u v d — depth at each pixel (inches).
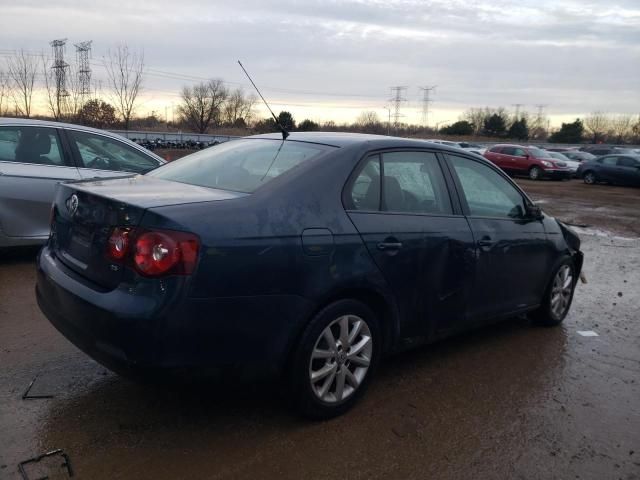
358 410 134.2
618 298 253.0
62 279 120.6
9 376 141.1
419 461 115.7
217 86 2330.2
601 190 879.7
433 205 150.5
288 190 121.0
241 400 134.9
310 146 139.3
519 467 116.0
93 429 119.6
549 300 198.5
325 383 125.5
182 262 102.7
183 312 103.1
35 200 241.0
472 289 158.9
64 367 147.3
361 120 3516.2
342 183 129.2
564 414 139.2
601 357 179.0
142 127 2283.5
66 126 255.1
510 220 175.2
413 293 140.9
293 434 121.9
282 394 124.2
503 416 136.2
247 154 145.2
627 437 130.1
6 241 237.1
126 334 103.3
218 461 111.0
